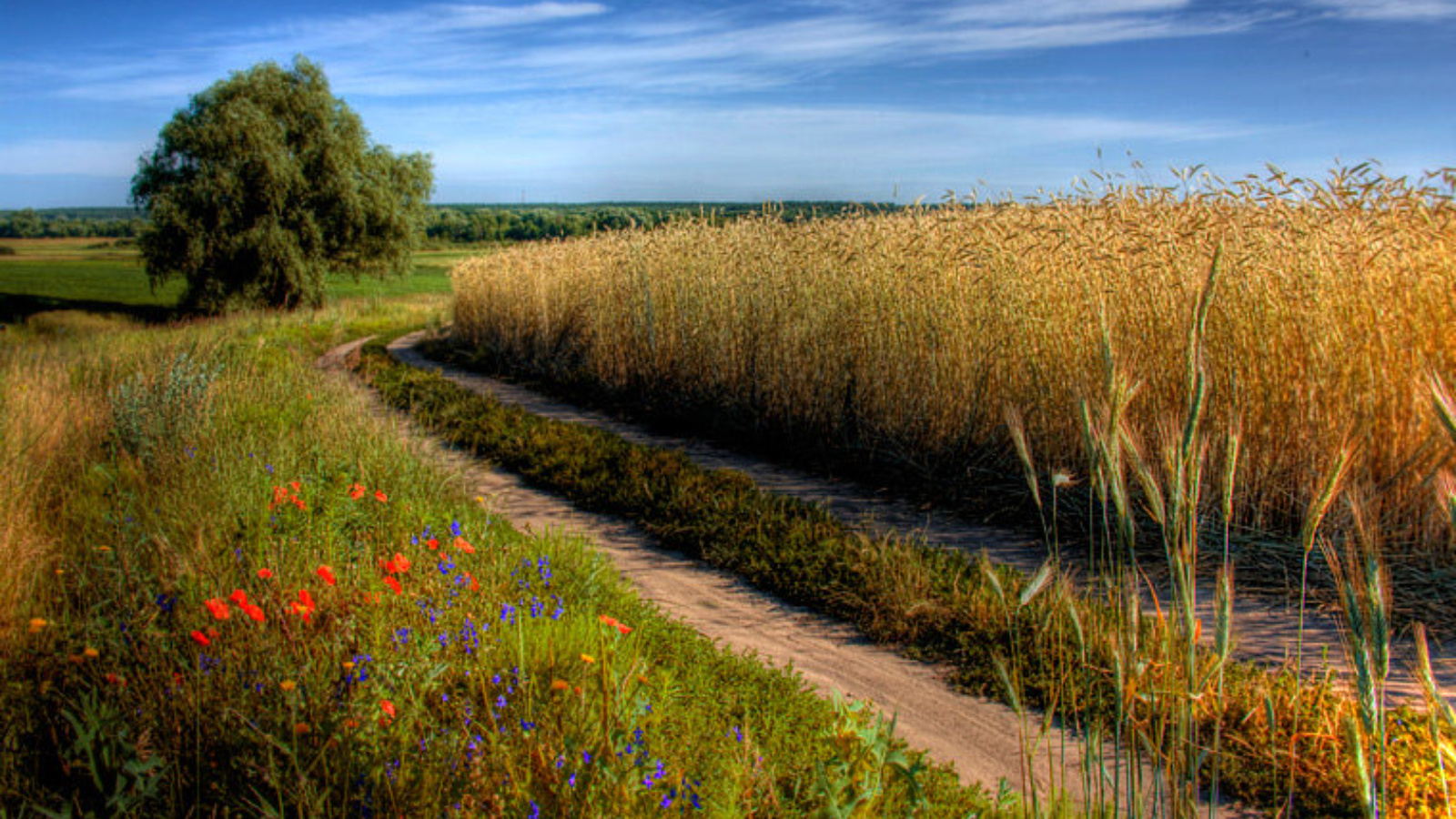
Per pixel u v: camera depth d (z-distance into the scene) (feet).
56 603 15.14
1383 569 5.68
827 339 32.63
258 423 29.84
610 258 49.80
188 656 12.41
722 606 19.65
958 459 27.78
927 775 11.76
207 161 122.93
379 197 134.10
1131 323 23.67
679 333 41.96
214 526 17.31
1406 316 19.99
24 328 118.93
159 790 9.73
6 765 9.96
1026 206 29.96
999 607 17.43
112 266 257.34
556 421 38.93
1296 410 20.89
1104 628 14.90
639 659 11.94
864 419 31.17
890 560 20.40
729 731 12.35
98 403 31.99
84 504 20.94
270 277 123.44
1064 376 25.17
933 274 29.55
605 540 24.44
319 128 133.28
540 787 9.14
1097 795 8.18
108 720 9.95
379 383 49.85
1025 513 24.67
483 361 62.90
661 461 30.50
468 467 30.76
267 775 9.17
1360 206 22.29
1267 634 16.81
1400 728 12.75
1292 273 21.77
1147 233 24.38
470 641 13.76
